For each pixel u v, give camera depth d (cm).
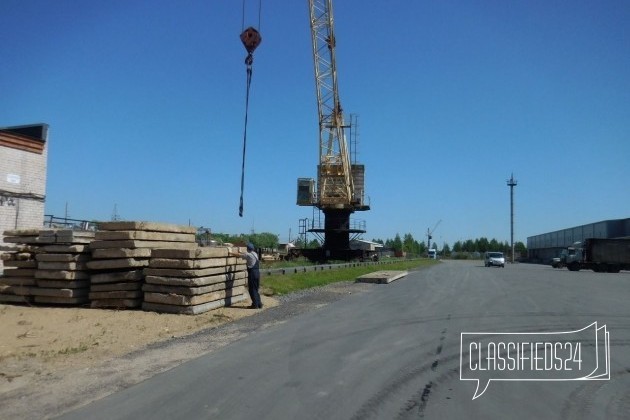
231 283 1598
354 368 816
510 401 661
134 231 1376
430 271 4641
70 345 971
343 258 4991
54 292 1401
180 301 1345
